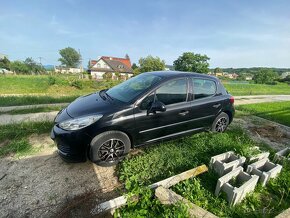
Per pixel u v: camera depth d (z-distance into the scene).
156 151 3.67
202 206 2.45
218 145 3.97
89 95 4.24
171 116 3.68
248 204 2.58
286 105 10.68
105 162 3.24
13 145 3.75
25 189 2.69
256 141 4.69
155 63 53.16
